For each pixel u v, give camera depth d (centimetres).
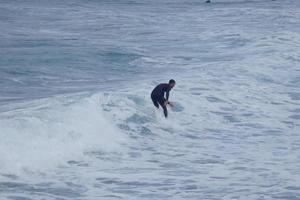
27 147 5181
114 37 14000
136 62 10519
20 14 19112
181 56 11138
